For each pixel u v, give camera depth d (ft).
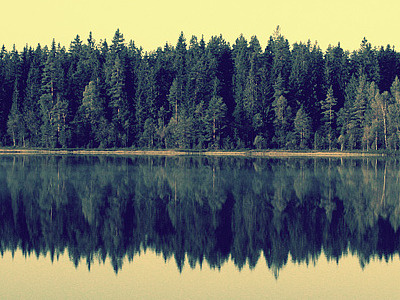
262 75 474.08
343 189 182.60
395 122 390.63
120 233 117.19
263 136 447.42
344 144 426.92
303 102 458.50
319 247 107.34
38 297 80.59
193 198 162.40
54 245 108.27
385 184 196.24
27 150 445.37
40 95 488.02
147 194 170.09
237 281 88.22
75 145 450.30
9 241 110.63
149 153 425.28
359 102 427.33
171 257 100.78
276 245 108.27
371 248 106.01
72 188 182.50
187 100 462.60
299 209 144.66
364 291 83.05
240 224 126.00
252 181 204.54
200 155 396.16
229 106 486.79
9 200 156.25
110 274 91.09
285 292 82.89
